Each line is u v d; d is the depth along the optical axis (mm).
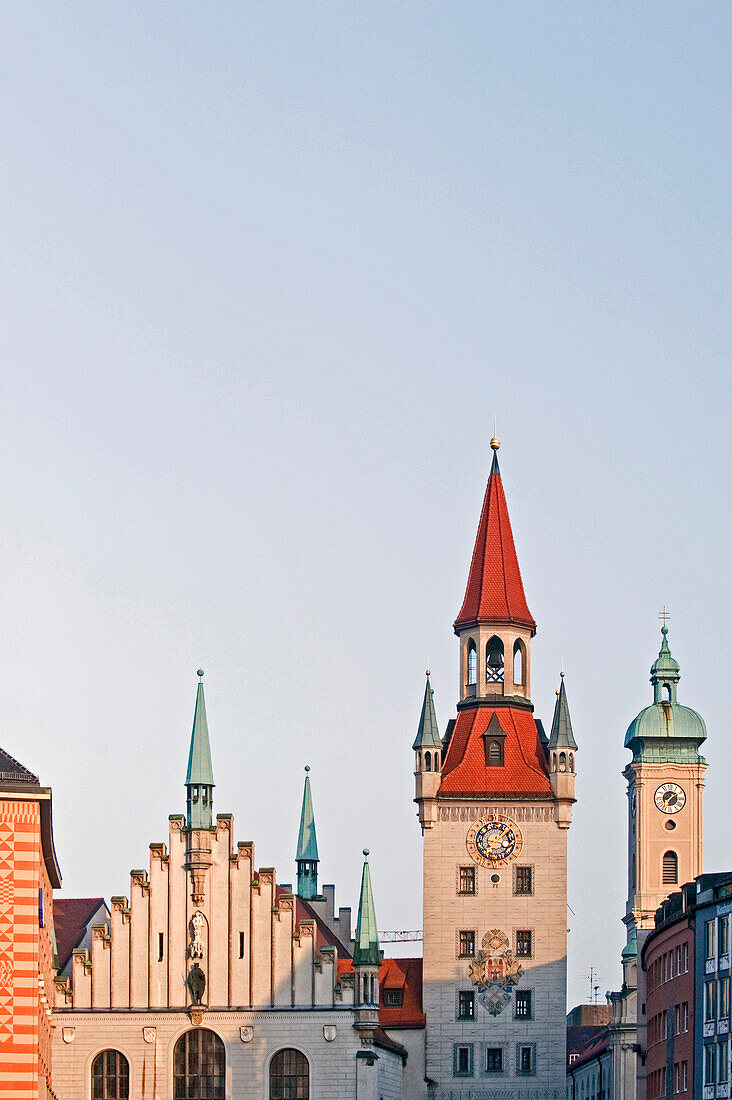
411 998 176375
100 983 155125
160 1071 153500
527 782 178000
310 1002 154250
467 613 185625
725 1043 135500
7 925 108000
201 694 159750
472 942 174875
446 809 177125
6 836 108688
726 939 136875
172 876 156500
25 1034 107312
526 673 185250
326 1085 153000
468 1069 172375
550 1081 171750
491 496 191000
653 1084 158750
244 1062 153500
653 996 159625
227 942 155625
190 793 157375
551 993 173625
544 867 176250
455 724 183250
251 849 156750
